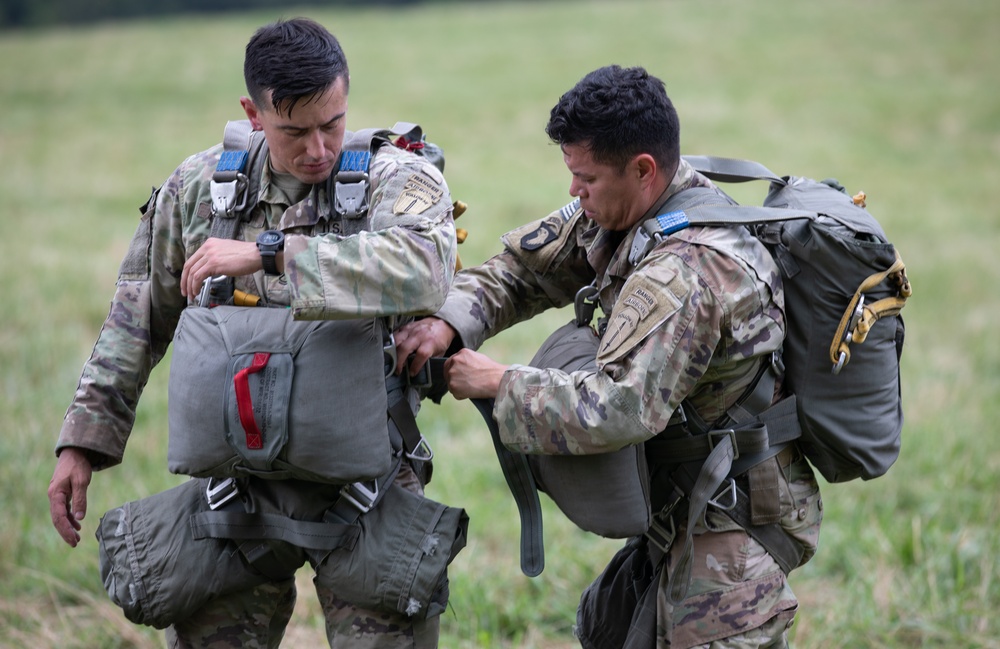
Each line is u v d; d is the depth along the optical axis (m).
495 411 8.80
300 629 14.21
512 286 10.03
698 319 8.45
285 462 8.24
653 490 9.30
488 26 114.94
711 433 8.95
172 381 8.39
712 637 8.98
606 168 8.78
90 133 67.94
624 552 10.21
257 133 9.00
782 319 8.80
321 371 8.17
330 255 7.96
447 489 18.34
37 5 172.00
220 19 128.38
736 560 9.04
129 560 8.88
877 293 8.88
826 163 60.69
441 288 8.27
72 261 35.88
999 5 112.56
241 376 8.09
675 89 81.25
